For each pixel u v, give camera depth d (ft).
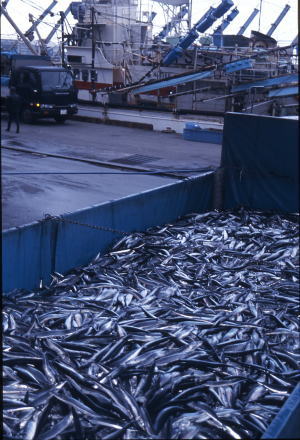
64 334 20.75
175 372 18.07
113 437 14.14
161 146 71.31
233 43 96.53
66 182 48.85
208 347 20.33
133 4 102.17
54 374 17.21
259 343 21.01
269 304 25.84
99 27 102.68
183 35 97.60
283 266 31.35
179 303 25.31
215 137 75.36
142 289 27.25
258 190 40.37
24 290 26.16
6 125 82.48
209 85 83.76
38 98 85.05
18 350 18.71
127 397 15.85
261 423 15.53
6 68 98.58
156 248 32.86
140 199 35.42
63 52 103.19
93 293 26.55
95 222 31.42
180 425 14.87
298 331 23.17
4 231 24.86
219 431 14.84
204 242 34.68
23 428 14.28
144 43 103.65
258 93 64.08
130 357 18.89
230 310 25.03
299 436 12.75
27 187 45.91
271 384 17.95
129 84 89.61
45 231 27.43
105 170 55.52
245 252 33.17
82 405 15.31
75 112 89.61
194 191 41.32
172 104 90.43
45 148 65.87
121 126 90.38
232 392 17.06
